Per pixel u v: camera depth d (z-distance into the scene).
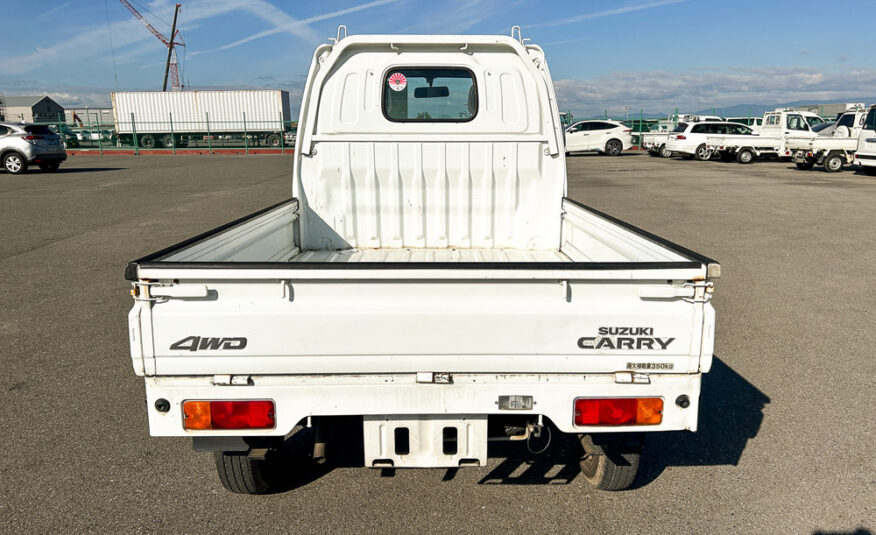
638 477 3.50
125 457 3.68
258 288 2.45
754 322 6.12
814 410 4.29
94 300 6.79
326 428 2.88
